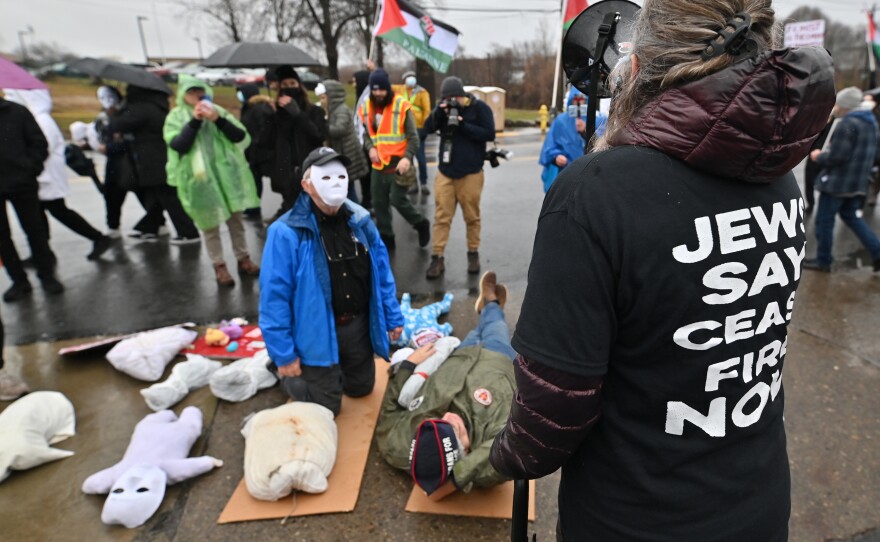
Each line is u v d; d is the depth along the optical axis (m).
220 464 2.51
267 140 5.01
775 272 0.89
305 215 2.50
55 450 2.59
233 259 5.53
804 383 3.00
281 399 3.02
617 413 0.91
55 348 3.69
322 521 2.19
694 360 0.84
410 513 2.21
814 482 2.31
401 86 7.69
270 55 5.66
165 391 2.92
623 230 0.81
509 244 5.65
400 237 5.95
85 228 5.56
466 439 2.26
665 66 0.84
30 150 4.50
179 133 4.30
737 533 0.89
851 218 4.69
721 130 0.77
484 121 4.41
